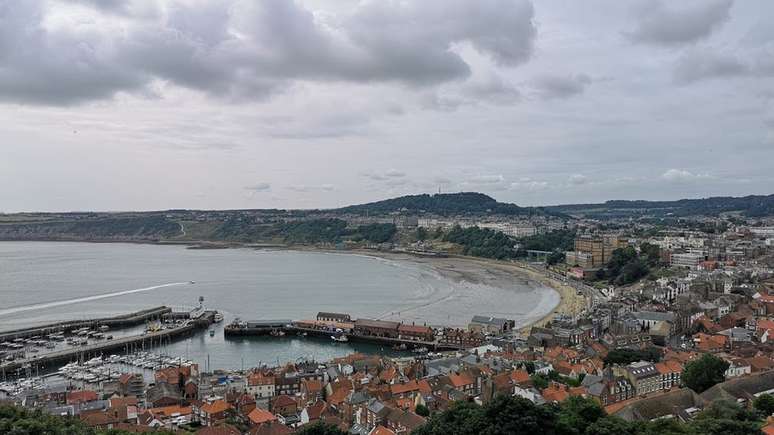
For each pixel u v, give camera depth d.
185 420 194.75
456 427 141.25
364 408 183.12
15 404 197.75
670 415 164.25
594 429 134.75
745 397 178.88
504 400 138.62
